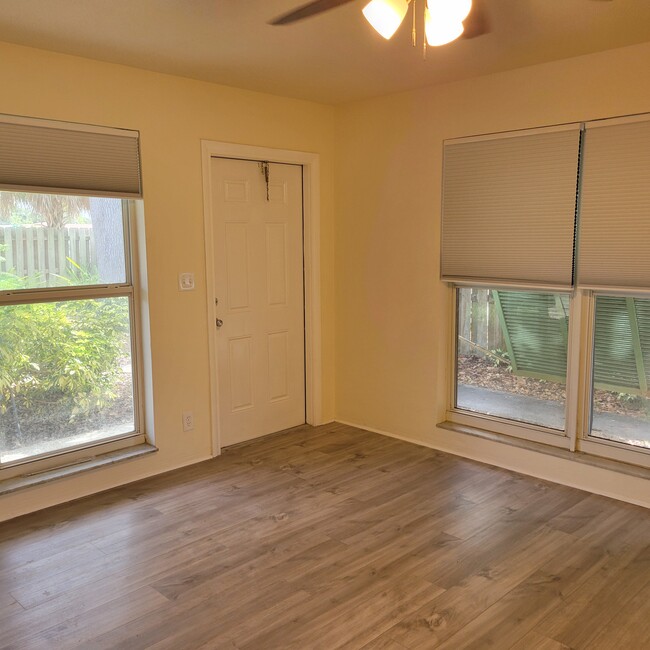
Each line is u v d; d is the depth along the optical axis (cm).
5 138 306
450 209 401
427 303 423
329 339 486
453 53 326
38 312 339
